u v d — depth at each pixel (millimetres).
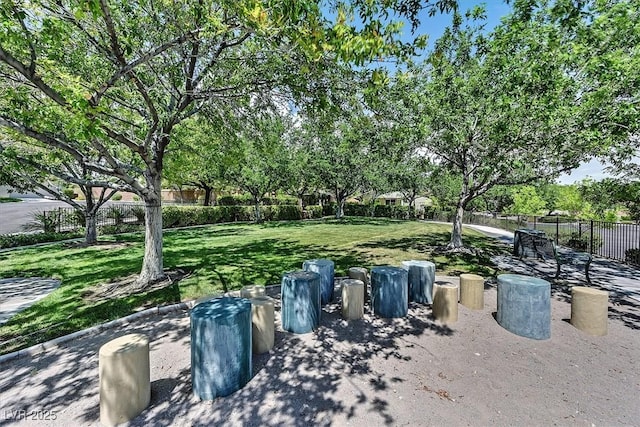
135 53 4938
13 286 6488
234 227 18969
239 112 6680
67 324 4445
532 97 5195
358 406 2770
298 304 4203
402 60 3807
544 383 3070
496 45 5746
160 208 6602
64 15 4078
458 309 5027
